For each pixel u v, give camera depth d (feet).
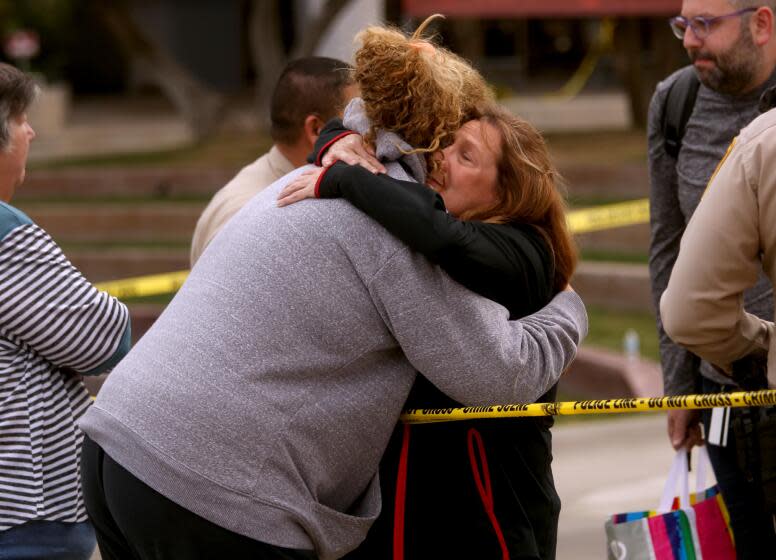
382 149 24.50
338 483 24.07
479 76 26.14
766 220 24.18
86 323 27.25
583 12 156.56
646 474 57.67
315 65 35.94
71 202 158.10
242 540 22.80
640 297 103.65
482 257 23.43
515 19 319.88
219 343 22.99
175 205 151.02
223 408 22.67
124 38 198.90
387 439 24.30
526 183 25.18
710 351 26.11
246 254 23.52
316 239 23.24
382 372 23.84
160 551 23.16
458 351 23.30
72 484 27.76
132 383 23.36
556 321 25.09
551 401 26.73
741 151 24.43
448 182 25.41
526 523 25.79
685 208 32.96
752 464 27.40
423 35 26.71
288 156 36.52
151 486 22.82
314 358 23.09
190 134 209.56
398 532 25.41
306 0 239.91
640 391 71.97
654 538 28.94
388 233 23.24
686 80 32.91
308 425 23.07
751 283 25.26
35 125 221.87
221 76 327.06
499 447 25.75
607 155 154.20
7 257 26.71
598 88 300.61
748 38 30.14
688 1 30.86
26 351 27.40
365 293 23.20
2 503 26.84
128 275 123.54
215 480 22.61
